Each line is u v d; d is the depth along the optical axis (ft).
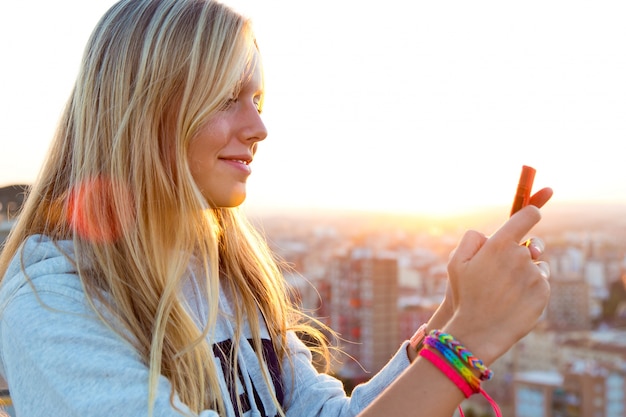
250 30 2.73
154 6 2.70
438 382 2.14
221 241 3.24
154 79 2.60
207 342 2.77
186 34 2.62
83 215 2.60
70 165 2.82
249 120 2.73
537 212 2.27
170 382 2.41
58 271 2.47
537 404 155.43
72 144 2.83
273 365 3.15
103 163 2.64
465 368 2.11
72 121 2.85
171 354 2.50
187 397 2.49
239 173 2.75
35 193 2.84
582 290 212.43
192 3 2.68
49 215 2.78
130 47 2.65
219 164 2.70
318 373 3.36
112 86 2.66
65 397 2.16
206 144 2.65
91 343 2.26
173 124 2.64
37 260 2.55
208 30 2.63
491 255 2.23
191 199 2.57
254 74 2.78
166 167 2.64
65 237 2.67
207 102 2.59
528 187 2.41
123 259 2.58
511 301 2.20
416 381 2.15
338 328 162.50
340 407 3.12
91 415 2.13
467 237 2.38
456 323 2.23
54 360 2.20
